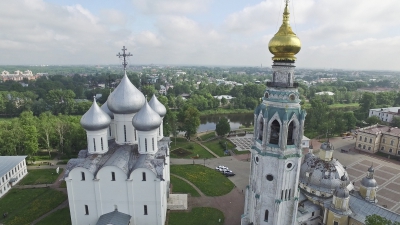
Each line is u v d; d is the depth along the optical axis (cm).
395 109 14762
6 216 5878
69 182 5009
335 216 4750
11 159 7638
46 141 9250
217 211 6159
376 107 16275
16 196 6712
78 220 5200
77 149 9338
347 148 10562
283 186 3709
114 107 5791
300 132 3612
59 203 6400
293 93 3519
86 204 5116
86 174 4975
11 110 16425
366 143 10112
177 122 12106
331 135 12238
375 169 8556
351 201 5025
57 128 9444
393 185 7494
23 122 10262
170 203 6275
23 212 6034
